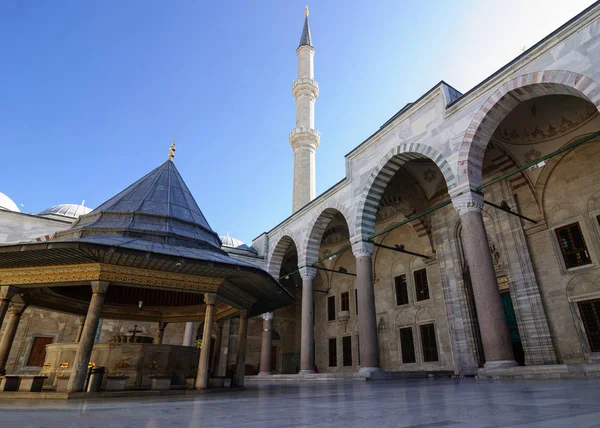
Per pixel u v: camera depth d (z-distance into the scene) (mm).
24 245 6980
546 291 15398
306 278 21547
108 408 4305
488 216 18016
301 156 31406
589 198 14859
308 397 5879
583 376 8219
